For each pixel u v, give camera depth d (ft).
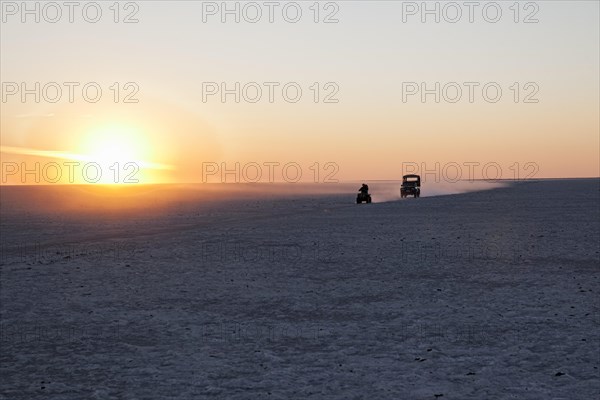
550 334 45.65
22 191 609.83
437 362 39.65
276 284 67.82
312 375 37.60
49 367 40.24
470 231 117.29
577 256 82.64
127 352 43.39
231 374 38.11
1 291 65.26
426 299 58.90
